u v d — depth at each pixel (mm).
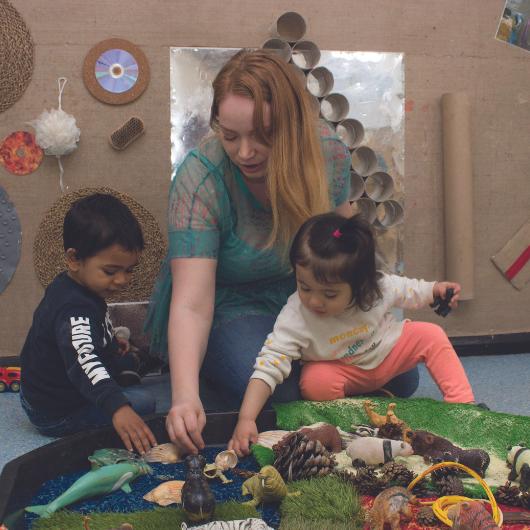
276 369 1442
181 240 1458
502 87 2314
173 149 2135
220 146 1513
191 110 2135
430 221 2307
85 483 1131
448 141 2240
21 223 2096
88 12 2068
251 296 1659
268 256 1553
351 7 2191
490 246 2336
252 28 2145
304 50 2123
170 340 1378
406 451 1198
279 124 1340
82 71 2082
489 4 2277
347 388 1585
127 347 1949
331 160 1604
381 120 2230
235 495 1152
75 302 1472
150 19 2096
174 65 2111
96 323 1480
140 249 1516
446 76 2277
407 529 1014
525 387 1949
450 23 2262
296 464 1160
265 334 1598
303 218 1434
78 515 1068
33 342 1536
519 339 2336
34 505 1135
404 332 1582
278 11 2154
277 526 1051
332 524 1018
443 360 1564
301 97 1380
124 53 2086
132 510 1113
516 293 2346
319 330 1499
